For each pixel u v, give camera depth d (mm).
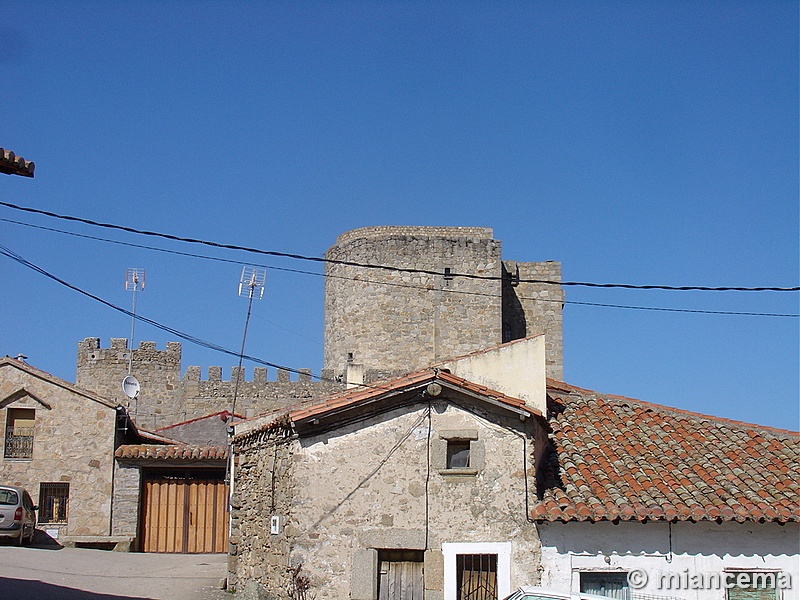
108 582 25547
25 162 16094
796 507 20312
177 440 42250
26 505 34062
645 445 23094
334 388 48344
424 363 46969
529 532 20141
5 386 35531
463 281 47469
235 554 24781
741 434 24047
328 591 20047
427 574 19922
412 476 20375
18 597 21969
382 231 49469
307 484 20484
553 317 48156
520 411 20250
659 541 20266
